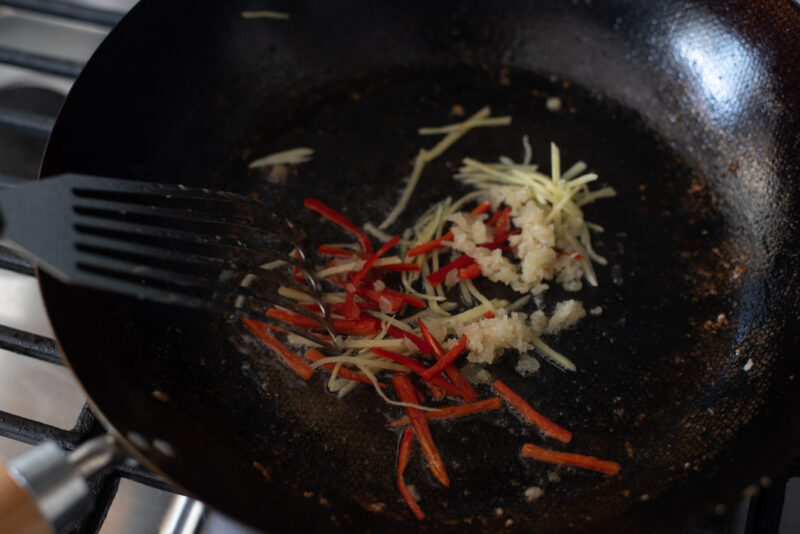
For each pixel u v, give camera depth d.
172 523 0.41
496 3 0.55
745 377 0.43
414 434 0.43
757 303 0.46
